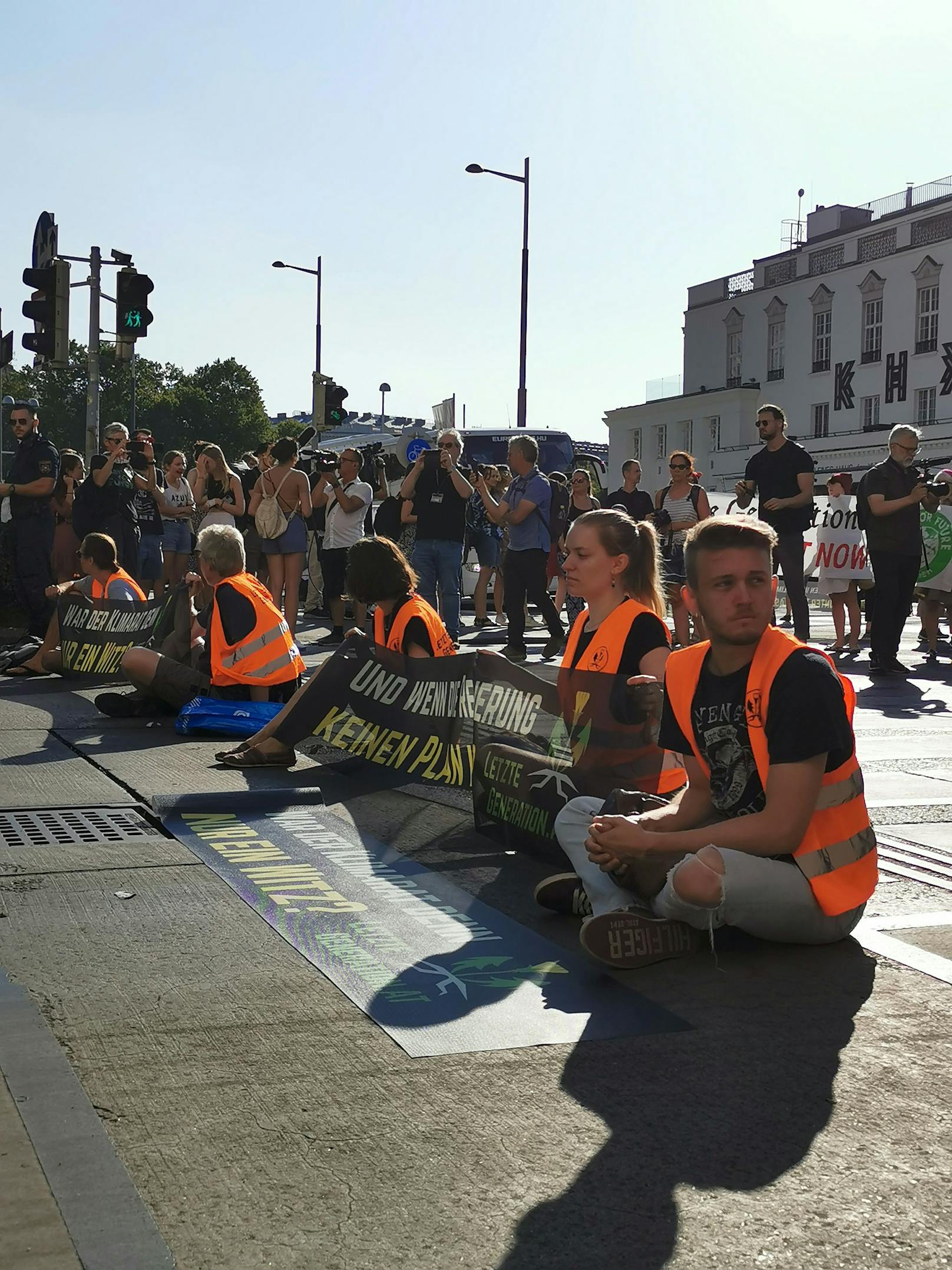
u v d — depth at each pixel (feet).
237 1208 7.18
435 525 38.45
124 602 30.27
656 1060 9.33
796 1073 9.14
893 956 11.70
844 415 172.55
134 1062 9.09
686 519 39.68
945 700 30.48
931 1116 8.48
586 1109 8.50
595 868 12.26
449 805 17.35
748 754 11.46
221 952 11.46
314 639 43.65
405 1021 9.93
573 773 14.70
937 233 158.10
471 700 16.81
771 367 185.98
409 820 16.61
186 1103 8.46
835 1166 7.77
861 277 168.45
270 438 360.69
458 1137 8.06
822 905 11.42
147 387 364.38
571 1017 10.12
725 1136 8.14
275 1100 8.52
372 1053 9.33
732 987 10.87
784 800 11.03
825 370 175.52
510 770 15.08
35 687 30.32
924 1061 9.37
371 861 14.65
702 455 191.83
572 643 15.81
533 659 38.52
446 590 38.83
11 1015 9.82
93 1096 8.54
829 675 11.10
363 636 18.81
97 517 39.37
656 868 11.57
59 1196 7.19
